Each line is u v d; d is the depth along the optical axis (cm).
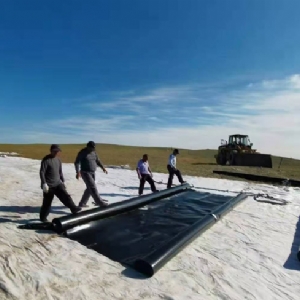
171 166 1228
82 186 1155
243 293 410
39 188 1050
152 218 769
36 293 358
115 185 1255
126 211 817
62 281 391
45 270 413
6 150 3931
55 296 357
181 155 5600
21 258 439
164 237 622
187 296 386
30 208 743
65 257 464
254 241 622
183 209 889
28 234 543
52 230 582
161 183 1370
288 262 531
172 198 1052
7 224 591
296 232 712
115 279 412
